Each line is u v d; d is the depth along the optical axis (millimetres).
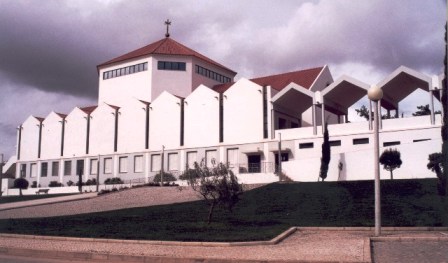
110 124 58719
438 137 39500
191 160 52125
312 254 13312
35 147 65562
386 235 17562
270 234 17484
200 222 22719
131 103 57625
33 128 66312
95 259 13844
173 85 60062
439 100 42531
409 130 40875
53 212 32406
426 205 24250
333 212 24391
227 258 12750
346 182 32938
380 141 42062
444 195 23297
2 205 38531
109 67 64000
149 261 13203
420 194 26969
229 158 49875
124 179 56219
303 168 40406
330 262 11945
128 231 19281
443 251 13789
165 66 60469
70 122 62531
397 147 34906
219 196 22609
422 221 20828
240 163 49031
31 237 18391
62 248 15320
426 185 28844
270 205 27844
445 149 23000
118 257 13641
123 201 35750
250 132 49094
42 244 16469
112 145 58031
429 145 33719
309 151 45562
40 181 64000
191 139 52656
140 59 61250
